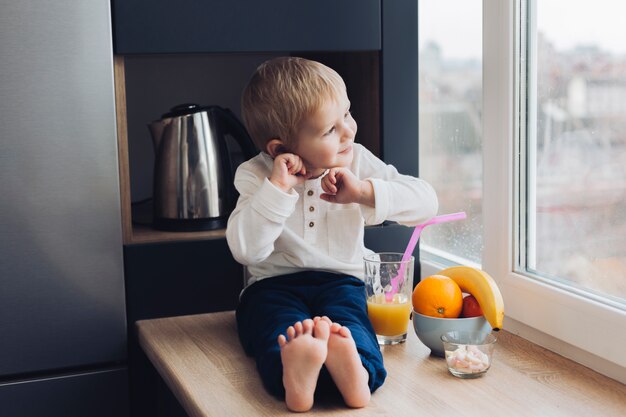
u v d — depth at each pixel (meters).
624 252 1.22
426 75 1.83
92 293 1.49
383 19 1.61
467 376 1.21
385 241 1.67
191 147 1.62
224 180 1.67
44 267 1.46
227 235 1.37
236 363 1.30
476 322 1.29
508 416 1.07
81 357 1.50
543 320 1.35
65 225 1.46
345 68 1.78
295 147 1.34
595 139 1.27
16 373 1.47
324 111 1.30
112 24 1.47
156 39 1.49
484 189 1.52
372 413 1.08
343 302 1.35
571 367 1.26
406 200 1.39
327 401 1.13
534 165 1.43
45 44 1.41
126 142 1.51
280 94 1.31
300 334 1.09
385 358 1.31
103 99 1.46
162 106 1.95
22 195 1.43
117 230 1.50
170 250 1.55
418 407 1.10
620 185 1.22
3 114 1.40
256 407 1.12
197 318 1.56
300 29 1.57
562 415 1.07
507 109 1.42
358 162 1.49
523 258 1.46
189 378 1.23
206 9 1.51
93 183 1.47
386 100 1.64
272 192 1.31
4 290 1.44
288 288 1.41
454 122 1.72
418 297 1.32
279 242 1.44
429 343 1.30
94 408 1.53
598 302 1.24
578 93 1.31
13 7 1.38
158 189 1.66
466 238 1.70
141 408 1.57
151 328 1.49
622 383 1.19
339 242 1.46
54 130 1.43
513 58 1.42
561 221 1.36
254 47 1.54
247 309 1.41
